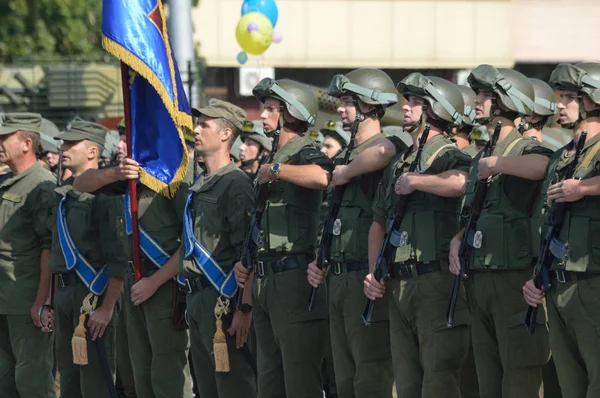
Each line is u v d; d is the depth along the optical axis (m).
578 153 17.48
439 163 19.42
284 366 21.50
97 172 22.66
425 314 19.45
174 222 22.55
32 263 24.77
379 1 62.50
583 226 17.41
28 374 24.70
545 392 23.03
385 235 19.86
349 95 21.12
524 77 19.59
